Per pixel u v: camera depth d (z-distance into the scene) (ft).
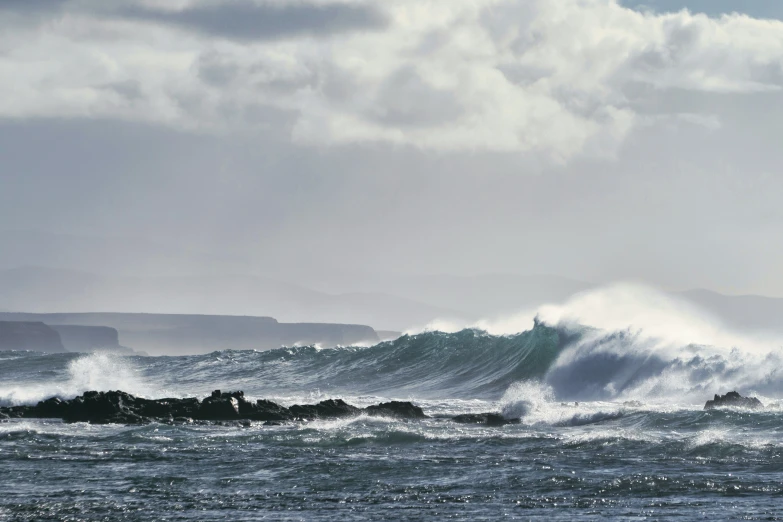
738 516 202.49
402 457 287.89
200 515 206.18
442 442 324.60
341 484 242.17
